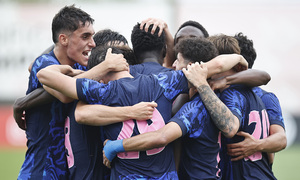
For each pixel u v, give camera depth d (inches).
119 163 386.3
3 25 1847.9
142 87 390.6
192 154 399.5
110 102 385.7
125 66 401.4
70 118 433.1
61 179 442.3
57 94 417.1
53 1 1863.9
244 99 427.2
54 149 443.2
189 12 1786.4
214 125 399.9
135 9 1772.9
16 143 1792.6
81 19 446.6
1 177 1162.0
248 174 423.5
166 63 550.0
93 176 421.7
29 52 1854.1
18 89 1844.2
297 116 1820.9
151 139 370.3
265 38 1800.0
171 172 386.0
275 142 432.8
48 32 1862.7
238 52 446.6
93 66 422.0
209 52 409.1
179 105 434.3
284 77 1812.3
